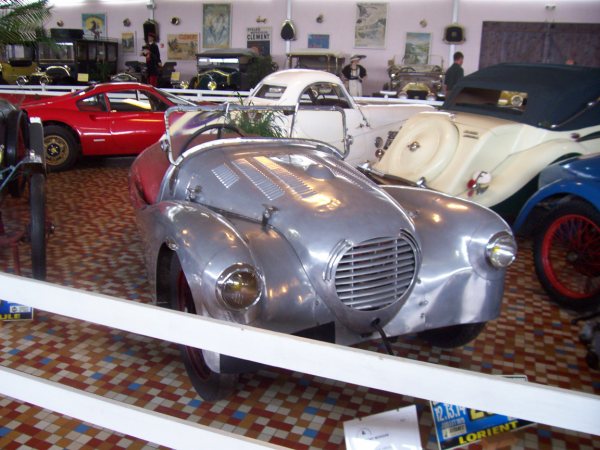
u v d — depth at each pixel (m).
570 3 14.30
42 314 3.50
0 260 4.25
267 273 2.46
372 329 2.62
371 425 1.92
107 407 1.72
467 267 2.76
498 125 4.98
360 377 1.45
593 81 5.02
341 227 2.54
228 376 2.52
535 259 3.94
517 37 14.88
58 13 18.38
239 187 2.94
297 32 16.45
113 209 5.86
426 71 12.66
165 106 8.14
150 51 13.05
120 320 1.68
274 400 2.71
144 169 3.93
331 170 3.04
